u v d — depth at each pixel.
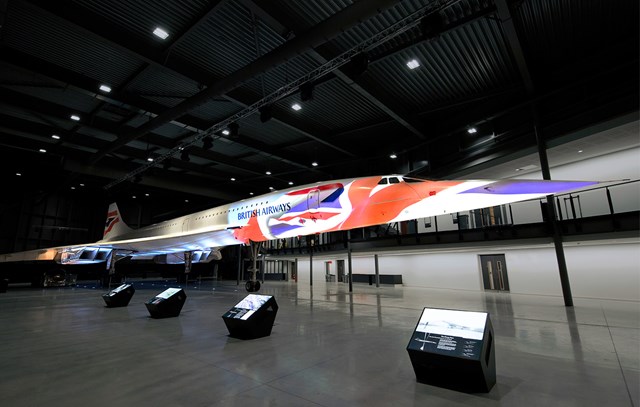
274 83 12.05
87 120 14.86
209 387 3.33
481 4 8.35
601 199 12.84
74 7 8.53
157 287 20.44
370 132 16.28
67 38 9.86
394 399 2.97
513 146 11.83
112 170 20.77
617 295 11.55
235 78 10.03
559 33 9.35
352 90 12.64
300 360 4.25
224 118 15.11
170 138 17.94
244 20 9.20
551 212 10.54
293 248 23.53
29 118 15.03
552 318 7.48
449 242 13.12
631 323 6.79
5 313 8.94
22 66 10.53
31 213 28.11
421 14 7.36
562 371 3.72
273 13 8.35
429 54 10.27
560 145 10.95
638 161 11.87
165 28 9.34
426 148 15.47
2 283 16.84
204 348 4.93
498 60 10.56
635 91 8.83
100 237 31.72
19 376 3.73
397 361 4.18
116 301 10.15
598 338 5.42
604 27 9.11
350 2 8.41
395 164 17.16
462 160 13.66
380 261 21.70
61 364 4.18
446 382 3.29
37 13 8.84
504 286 15.11
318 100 13.33
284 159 19.23
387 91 12.29
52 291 17.69
